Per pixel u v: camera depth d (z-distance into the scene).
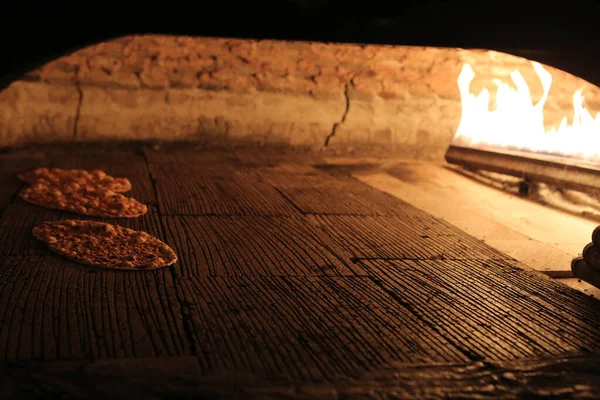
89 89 2.12
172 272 1.22
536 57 1.73
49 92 2.08
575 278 1.37
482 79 2.21
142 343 0.99
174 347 0.98
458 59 2.23
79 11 1.78
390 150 2.38
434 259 1.36
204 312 1.08
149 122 2.20
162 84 2.18
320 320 1.08
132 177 1.82
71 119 2.12
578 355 1.03
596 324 1.13
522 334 1.08
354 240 1.44
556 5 1.68
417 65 2.28
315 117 2.30
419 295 1.19
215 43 2.16
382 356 1.00
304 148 2.33
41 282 1.14
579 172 1.77
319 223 1.53
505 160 2.00
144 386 0.89
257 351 0.99
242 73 2.23
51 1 1.77
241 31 1.86
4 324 1.01
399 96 2.33
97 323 1.03
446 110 2.36
